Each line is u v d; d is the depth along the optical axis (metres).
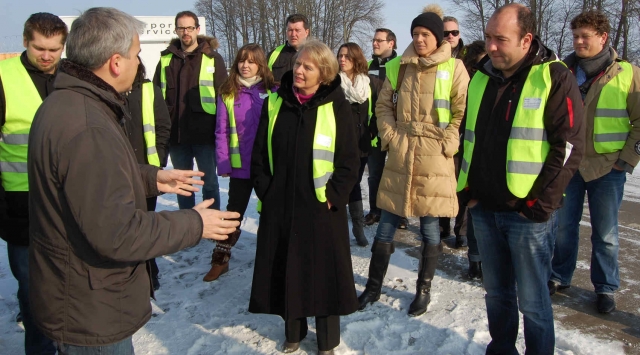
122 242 1.52
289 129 2.68
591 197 3.32
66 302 1.63
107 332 1.65
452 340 2.92
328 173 2.66
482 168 2.41
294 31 4.67
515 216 2.34
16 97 2.57
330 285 2.68
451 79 3.21
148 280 1.83
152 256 1.60
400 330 3.06
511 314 2.58
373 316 3.23
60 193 1.55
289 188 2.67
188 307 3.39
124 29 1.65
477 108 2.48
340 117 2.69
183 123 4.38
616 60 3.24
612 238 3.25
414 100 3.26
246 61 3.74
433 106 3.22
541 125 2.23
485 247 2.54
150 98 3.63
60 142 1.51
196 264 4.16
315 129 2.64
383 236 3.35
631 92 3.11
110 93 1.67
